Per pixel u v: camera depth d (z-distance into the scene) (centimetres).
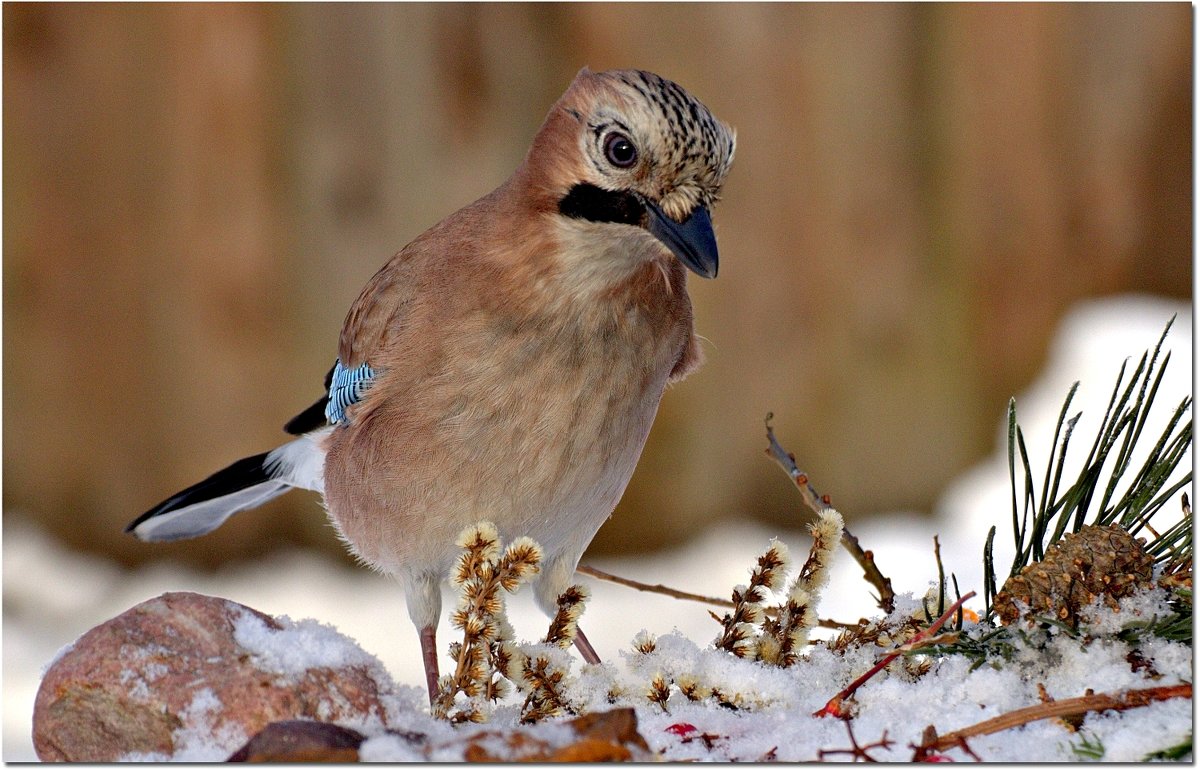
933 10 1248
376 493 594
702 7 1212
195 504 792
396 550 602
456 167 1208
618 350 565
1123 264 1301
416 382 570
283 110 1207
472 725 421
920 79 1253
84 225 1230
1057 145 1281
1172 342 1172
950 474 1266
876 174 1249
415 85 1201
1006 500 1155
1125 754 368
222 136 1209
